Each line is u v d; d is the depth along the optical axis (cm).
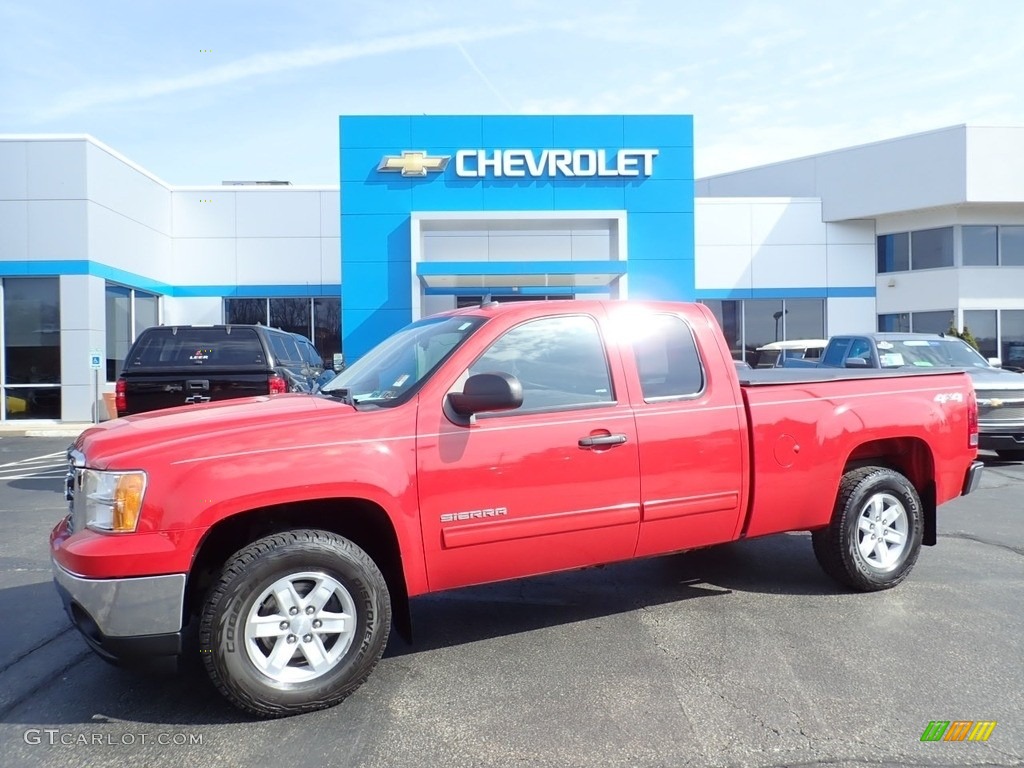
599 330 433
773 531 479
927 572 567
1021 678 383
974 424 551
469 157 1891
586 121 1902
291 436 354
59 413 1777
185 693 378
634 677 389
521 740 327
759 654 416
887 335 1229
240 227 2252
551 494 400
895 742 322
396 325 1872
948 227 2275
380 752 319
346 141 1872
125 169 1938
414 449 372
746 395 461
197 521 330
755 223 2375
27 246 1745
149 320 2122
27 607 511
